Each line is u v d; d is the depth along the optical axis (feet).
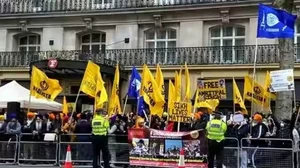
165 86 86.84
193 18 87.71
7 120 57.36
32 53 94.43
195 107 57.98
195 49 86.33
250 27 83.97
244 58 83.05
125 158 50.67
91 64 56.08
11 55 96.32
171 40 90.27
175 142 47.47
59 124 58.39
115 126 52.65
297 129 48.19
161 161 47.91
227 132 51.19
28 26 97.14
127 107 86.48
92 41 95.25
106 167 45.96
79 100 90.63
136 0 90.07
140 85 55.93
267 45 82.07
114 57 90.68
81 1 93.81
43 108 65.10
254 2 82.64
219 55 84.58
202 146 46.37
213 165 44.65
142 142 48.88
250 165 46.55
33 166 51.19
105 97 55.06
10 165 52.08
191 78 85.81
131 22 91.15
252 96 56.44
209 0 85.81
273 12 51.03
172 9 87.76
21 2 97.25
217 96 57.06
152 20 89.86
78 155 52.24
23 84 95.09
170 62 87.35
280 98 55.62
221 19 85.92
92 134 46.16
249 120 55.21
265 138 46.29
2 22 98.68
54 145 52.95
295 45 80.23
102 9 91.81
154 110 53.42
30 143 53.78
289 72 49.96
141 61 88.99
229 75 83.35
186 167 46.65
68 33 95.35
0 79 96.02
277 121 50.37
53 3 95.35
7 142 54.39
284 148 45.29
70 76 90.94
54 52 92.53
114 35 92.43
